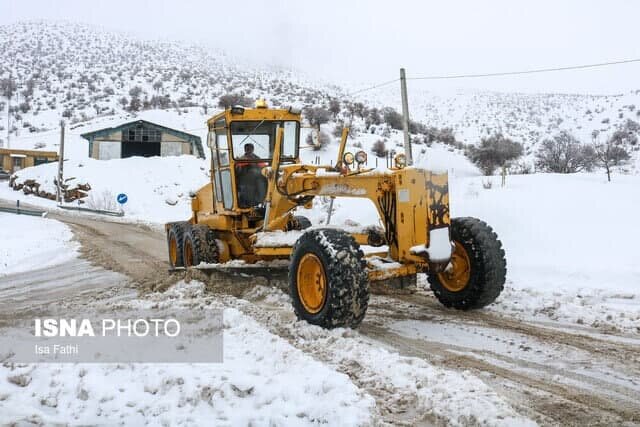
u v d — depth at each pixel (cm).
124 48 15475
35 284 1097
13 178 4662
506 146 3509
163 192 3728
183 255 1017
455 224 700
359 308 589
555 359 522
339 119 4888
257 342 559
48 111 8519
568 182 2027
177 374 465
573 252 1073
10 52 13825
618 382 464
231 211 921
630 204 1511
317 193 734
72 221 2762
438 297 732
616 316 665
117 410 414
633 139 4612
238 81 10662
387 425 380
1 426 391
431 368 480
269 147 927
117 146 4591
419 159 652
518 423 371
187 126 5778
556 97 9456
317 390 424
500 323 653
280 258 878
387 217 646
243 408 404
